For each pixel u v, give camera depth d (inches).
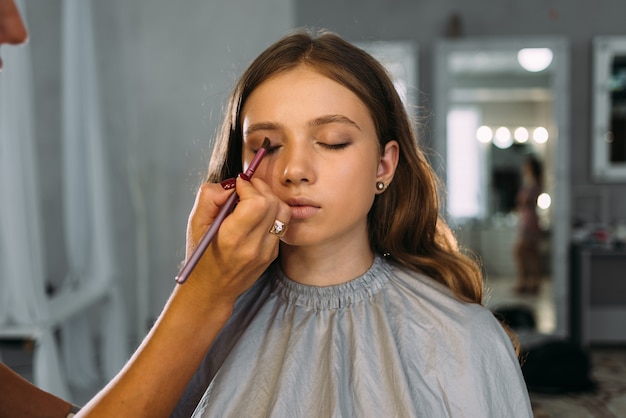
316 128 26.6
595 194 166.2
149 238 143.5
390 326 28.5
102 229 122.9
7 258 95.0
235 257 23.7
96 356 140.0
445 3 165.5
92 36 119.9
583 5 163.6
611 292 168.9
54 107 144.3
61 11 142.6
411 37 165.9
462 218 161.2
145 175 141.9
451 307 28.8
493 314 32.1
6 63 93.9
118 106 141.7
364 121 27.5
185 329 24.7
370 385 27.3
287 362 27.9
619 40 162.1
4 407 30.4
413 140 32.2
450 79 160.9
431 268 32.4
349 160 26.9
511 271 161.8
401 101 31.1
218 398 28.0
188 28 140.3
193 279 24.5
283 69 27.3
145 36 140.8
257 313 30.0
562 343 132.2
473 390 26.5
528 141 160.1
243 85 29.5
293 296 29.8
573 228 165.8
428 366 27.5
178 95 141.2
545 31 164.6
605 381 135.1
